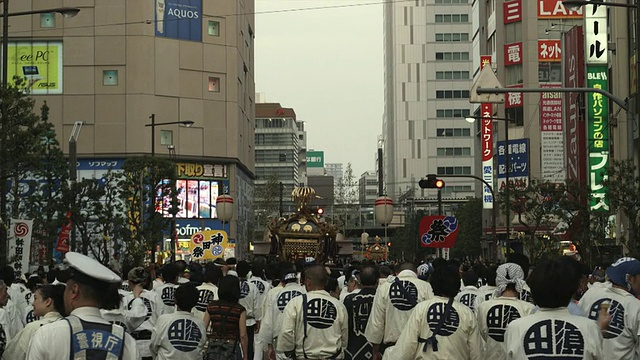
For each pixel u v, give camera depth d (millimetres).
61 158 40062
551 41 81938
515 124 83062
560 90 24938
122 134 85500
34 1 84812
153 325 14977
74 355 6406
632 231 29594
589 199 36656
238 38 93938
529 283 6965
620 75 43000
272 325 14781
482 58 84875
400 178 175500
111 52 85812
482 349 9789
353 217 144500
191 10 89188
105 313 10625
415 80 176000
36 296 9344
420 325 9711
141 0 86562
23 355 9188
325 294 12242
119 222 47125
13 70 84562
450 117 173375
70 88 85062
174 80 87938
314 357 12117
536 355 6719
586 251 34406
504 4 83875
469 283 15188
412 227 106250
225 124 90688
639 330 9391
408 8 177125
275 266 21438
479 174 105938
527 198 43781
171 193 54656
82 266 6520
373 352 13164
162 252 63062
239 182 94500
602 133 43562
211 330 13258
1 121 28344
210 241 48469
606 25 44156
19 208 40031
